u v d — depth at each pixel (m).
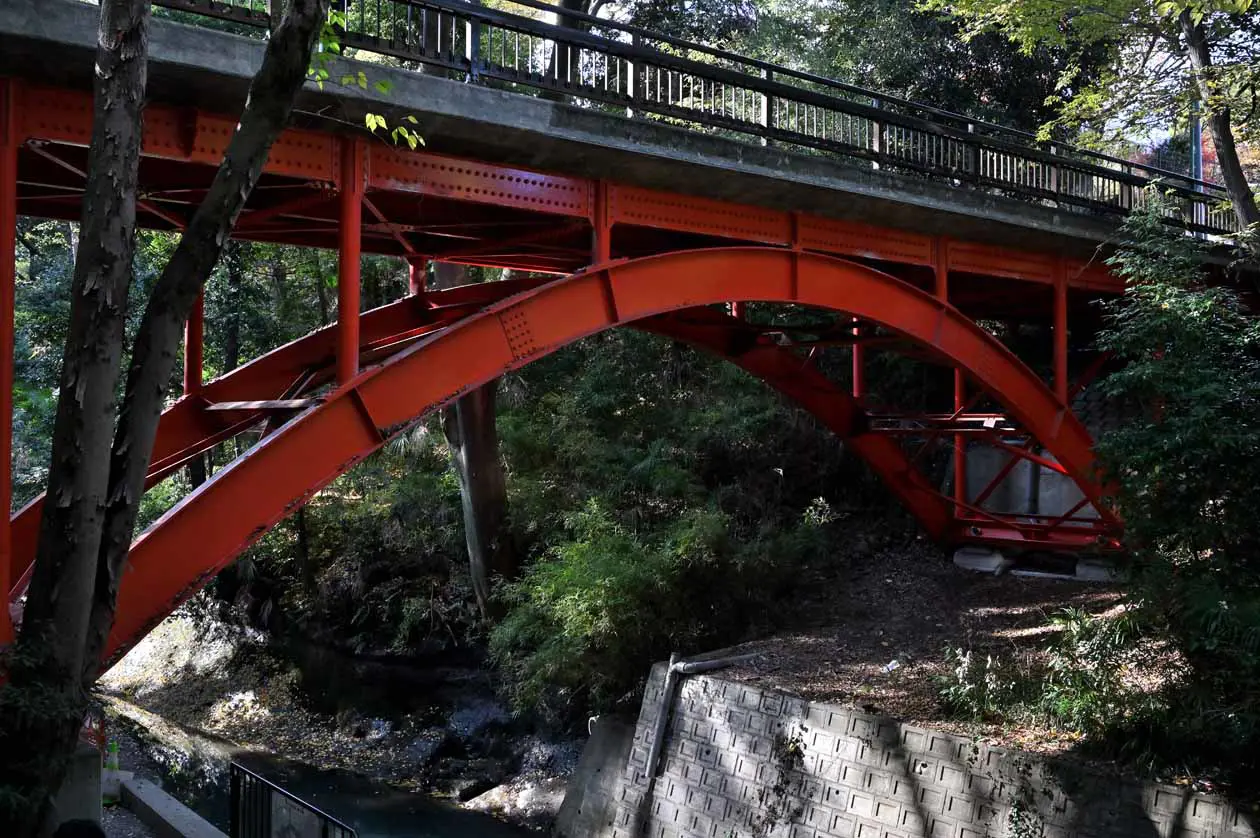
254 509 7.62
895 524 17.66
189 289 5.61
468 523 15.29
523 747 14.37
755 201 11.08
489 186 9.18
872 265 14.02
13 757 5.33
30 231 20.30
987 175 12.99
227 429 9.49
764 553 14.54
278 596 18.12
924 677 11.25
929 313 12.87
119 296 5.45
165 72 7.07
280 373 10.21
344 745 15.44
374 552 17.23
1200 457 8.66
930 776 9.20
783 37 21.20
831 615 14.68
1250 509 8.58
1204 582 8.52
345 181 8.31
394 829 12.23
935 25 20.92
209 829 8.59
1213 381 9.08
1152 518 8.97
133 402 5.56
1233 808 7.47
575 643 13.02
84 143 7.18
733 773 10.73
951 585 15.48
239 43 7.25
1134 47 15.97
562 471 16.72
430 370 8.62
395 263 18.78
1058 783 8.41
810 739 10.19
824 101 11.10
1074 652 9.65
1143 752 8.36
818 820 9.84
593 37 9.25
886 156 11.65
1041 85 21.55
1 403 6.48
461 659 16.02
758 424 17.77
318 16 5.51
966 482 17.88
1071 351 18.98
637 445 17.34
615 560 13.19
